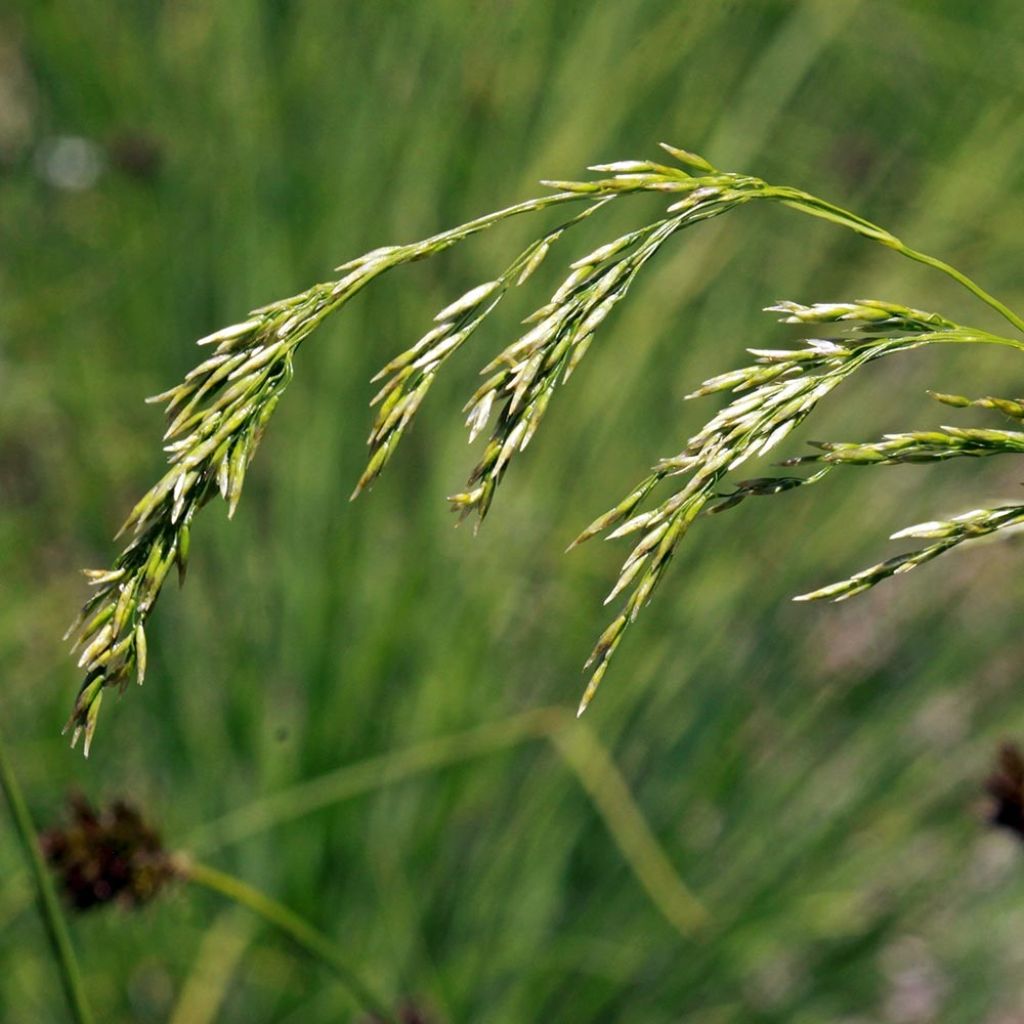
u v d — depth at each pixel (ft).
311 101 20.45
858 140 22.38
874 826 17.47
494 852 16.79
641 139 20.03
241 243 19.72
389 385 5.00
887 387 19.35
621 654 17.35
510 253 18.69
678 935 16.56
